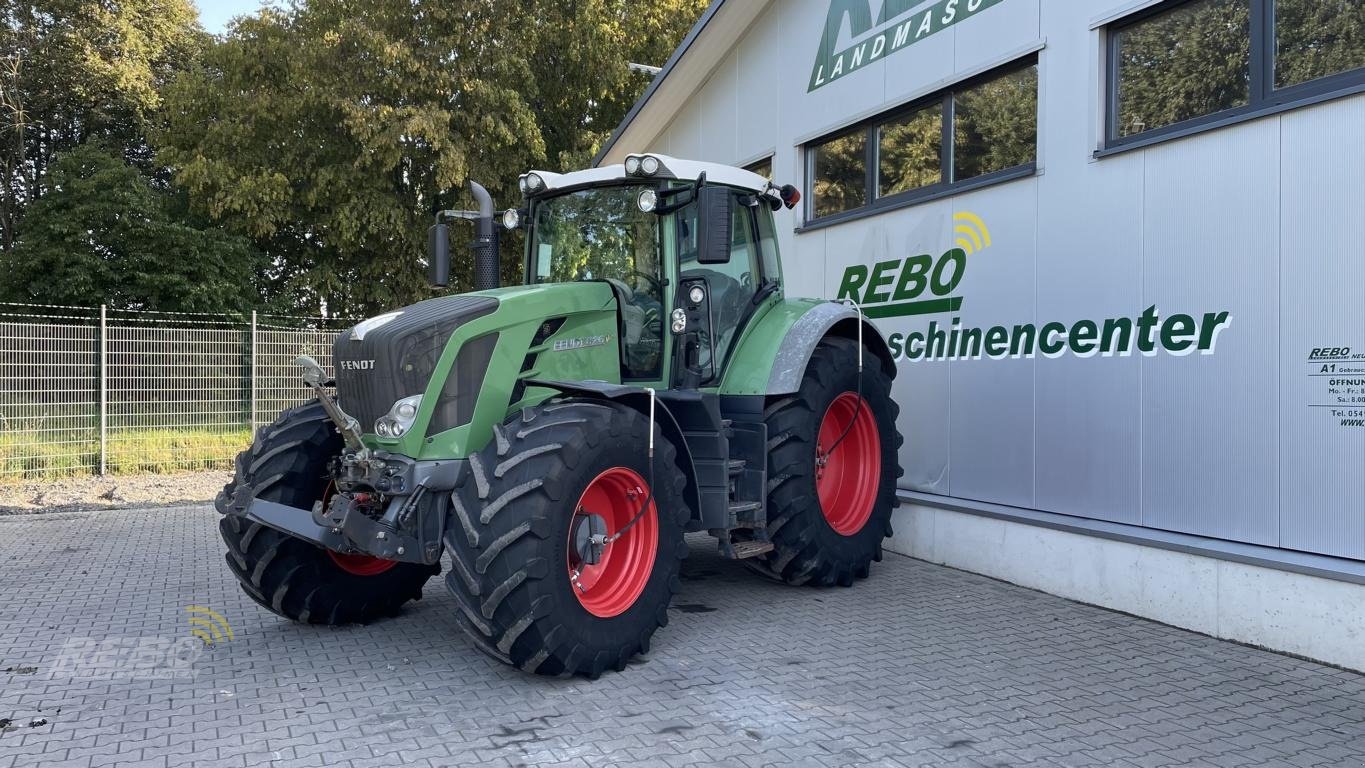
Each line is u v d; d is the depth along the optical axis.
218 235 19.34
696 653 4.59
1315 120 4.33
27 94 21.67
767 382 5.52
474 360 4.39
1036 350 5.85
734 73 9.70
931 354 6.77
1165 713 3.77
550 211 5.67
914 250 6.95
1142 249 5.16
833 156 8.15
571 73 20.73
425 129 17.00
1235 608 4.66
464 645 4.75
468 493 4.04
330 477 4.83
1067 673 4.26
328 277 19.56
